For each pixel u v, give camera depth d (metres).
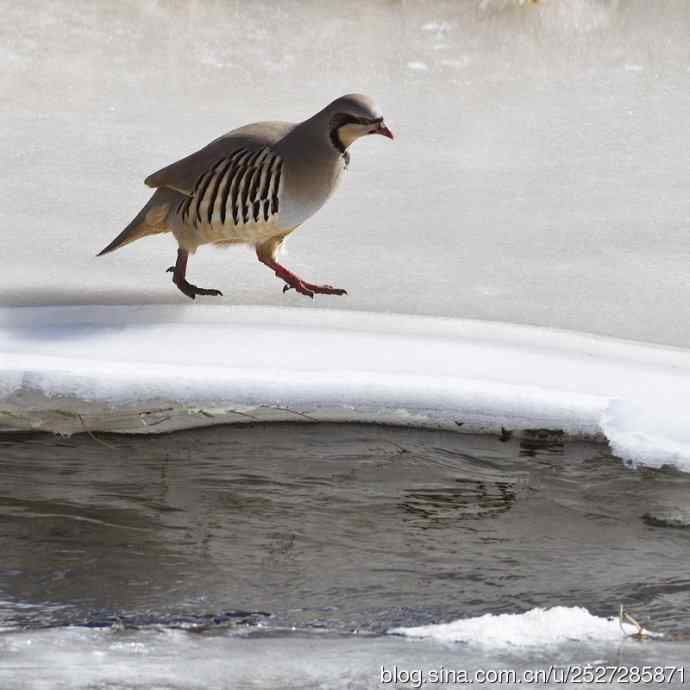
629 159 15.06
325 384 9.73
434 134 15.72
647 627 7.99
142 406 9.72
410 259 12.47
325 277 12.00
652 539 8.99
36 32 18.69
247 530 9.09
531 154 15.16
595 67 18.11
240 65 17.89
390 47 18.69
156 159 14.65
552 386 9.90
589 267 12.36
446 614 8.17
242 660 7.48
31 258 12.18
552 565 8.73
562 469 9.69
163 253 12.57
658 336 10.99
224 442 9.86
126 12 19.67
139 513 9.27
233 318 11.02
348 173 14.48
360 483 9.57
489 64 18.19
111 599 8.27
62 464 9.72
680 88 17.41
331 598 8.31
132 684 7.13
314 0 20.48
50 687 7.09
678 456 9.21
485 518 9.23
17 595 8.29
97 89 16.83
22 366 9.78
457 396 9.71
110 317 10.93
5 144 14.85
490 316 11.27
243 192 10.77
